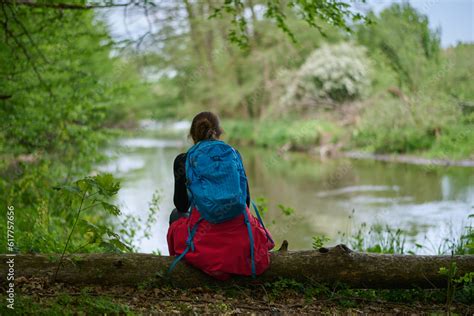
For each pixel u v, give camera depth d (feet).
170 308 12.51
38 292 13.00
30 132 31.83
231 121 118.73
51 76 32.71
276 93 105.50
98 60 40.65
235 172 13.06
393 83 81.41
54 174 32.73
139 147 106.83
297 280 14.01
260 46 106.52
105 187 13.47
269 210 42.78
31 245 17.95
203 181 13.07
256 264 13.57
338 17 22.36
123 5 24.62
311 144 88.84
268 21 98.73
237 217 13.53
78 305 12.25
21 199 28.78
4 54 30.50
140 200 44.62
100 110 38.17
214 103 120.37
